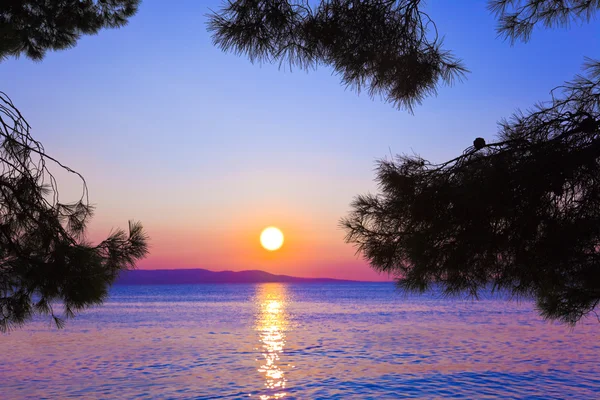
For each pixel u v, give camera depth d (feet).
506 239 10.07
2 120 14.98
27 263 13.94
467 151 11.17
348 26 12.69
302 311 229.25
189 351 98.22
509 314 193.98
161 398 58.03
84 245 14.48
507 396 56.80
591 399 54.85
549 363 78.84
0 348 103.35
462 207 10.18
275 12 12.32
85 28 27.09
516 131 11.04
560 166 9.82
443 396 57.41
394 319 173.27
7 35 23.76
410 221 11.05
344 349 98.78
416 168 11.32
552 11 14.98
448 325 147.54
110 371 76.02
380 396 58.08
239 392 61.16
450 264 10.43
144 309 252.21
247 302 339.36
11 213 14.30
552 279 10.65
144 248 14.74
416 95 13.32
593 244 9.85
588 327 131.85
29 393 60.80
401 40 12.84
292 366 79.97
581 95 11.05
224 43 12.63
